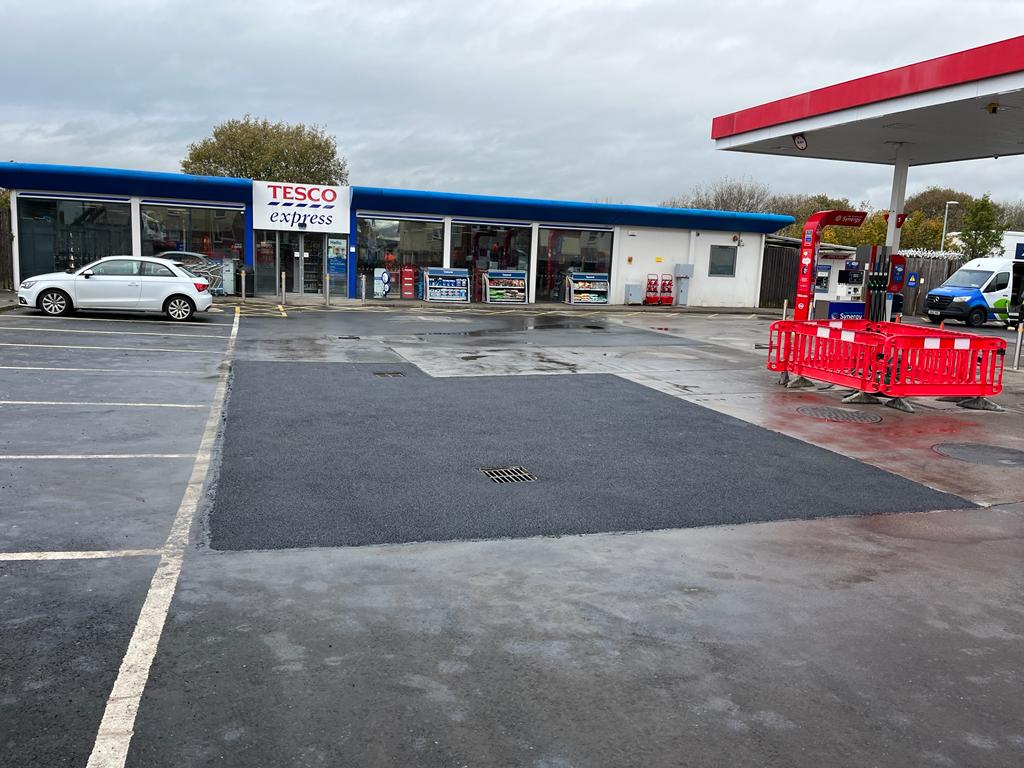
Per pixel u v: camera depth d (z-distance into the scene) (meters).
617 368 14.54
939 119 14.30
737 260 32.69
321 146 53.28
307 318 21.86
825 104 15.18
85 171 24.80
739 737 3.45
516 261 30.34
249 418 9.41
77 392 10.38
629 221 30.78
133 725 3.40
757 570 5.37
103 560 5.16
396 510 6.37
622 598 4.85
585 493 7.00
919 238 57.84
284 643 4.16
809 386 13.10
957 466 8.30
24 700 3.55
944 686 3.92
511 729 3.46
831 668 4.07
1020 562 5.66
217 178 26.06
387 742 3.34
